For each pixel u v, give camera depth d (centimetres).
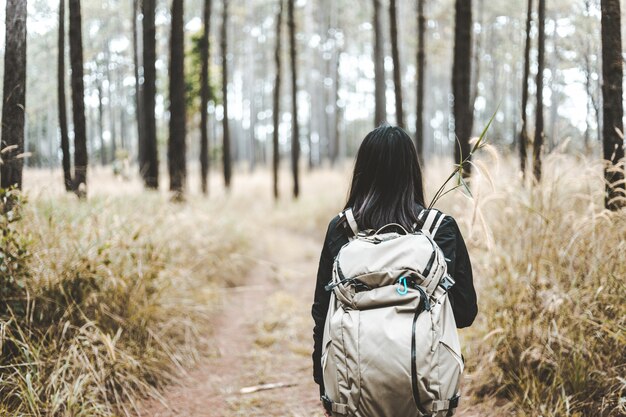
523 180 418
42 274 359
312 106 3052
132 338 393
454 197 594
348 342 162
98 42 1009
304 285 736
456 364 165
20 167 380
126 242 442
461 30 632
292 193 1711
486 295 400
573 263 350
